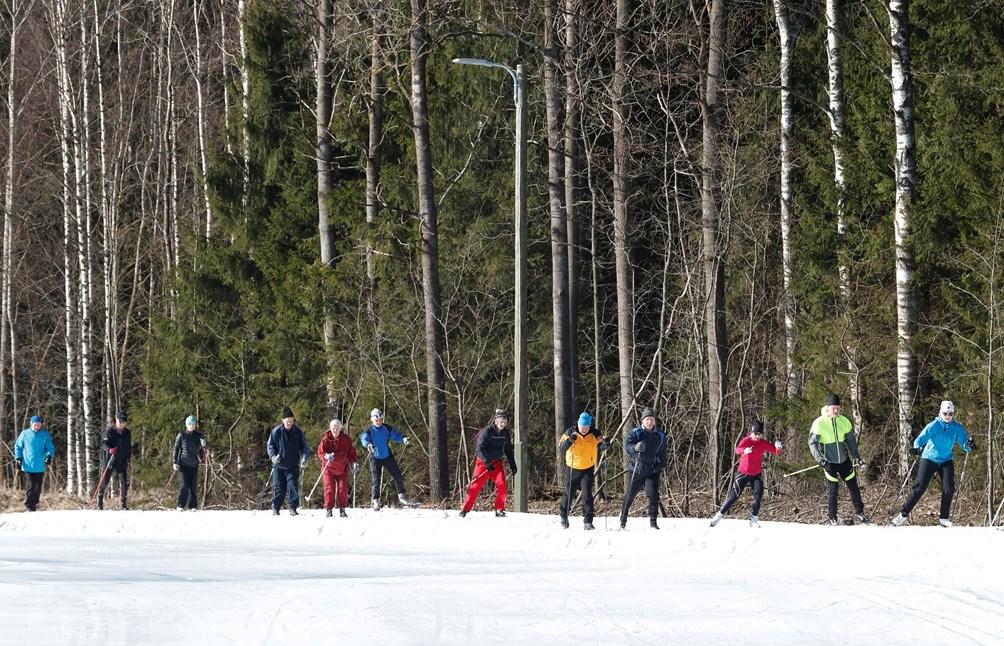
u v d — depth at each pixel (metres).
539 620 30.80
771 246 93.81
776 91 92.94
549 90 85.69
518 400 69.62
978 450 71.88
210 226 123.56
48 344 144.75
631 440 57.34
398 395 100.75
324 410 105.44
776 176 95.38
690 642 28.02
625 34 90.88
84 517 71.56
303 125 114.50
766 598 34.78
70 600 33.91
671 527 58.62
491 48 109.81
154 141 136.00
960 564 42.94
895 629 29.83
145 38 127.06
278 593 35.69
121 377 131.12
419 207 100.75
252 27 114.62
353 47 105.06
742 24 100.75
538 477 106.44
